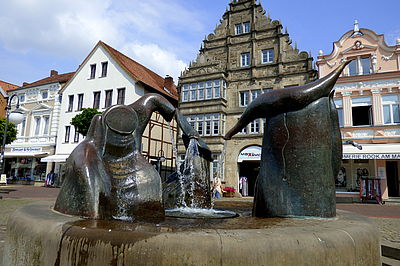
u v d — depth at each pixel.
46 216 2.60
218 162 21.70
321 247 2.00
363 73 19.28
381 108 18.31
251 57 22.83
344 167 18.97
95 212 2.85
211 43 24.64
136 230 1.96
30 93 30.92
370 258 2.36
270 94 3.40
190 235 1.84
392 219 8.87
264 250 1.84
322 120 3.15
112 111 3.84
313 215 2.94
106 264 1.85
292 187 3.04
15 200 11.62
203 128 22.72
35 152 28.48
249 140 21.31
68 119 27.09
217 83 22.88
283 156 3.15
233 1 24.42
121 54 28.72
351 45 19.62
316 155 3.05
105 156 3.69
